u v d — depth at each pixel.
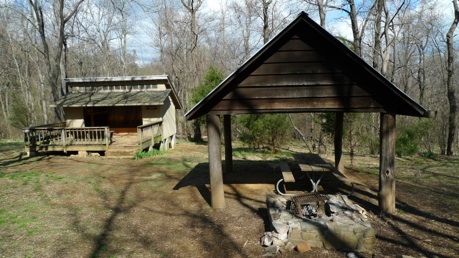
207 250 4.76
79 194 7.76
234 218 6.07
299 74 5.82
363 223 4.79
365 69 5.42
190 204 7.00
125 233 5.45
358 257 4.41
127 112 17.09
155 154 14.06
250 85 5.98
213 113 6.20
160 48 31.09
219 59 36.16
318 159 8.34
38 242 5.04
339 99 5.75
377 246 4.72
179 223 5.89
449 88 16.36
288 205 5.80
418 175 9.35
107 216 6.29
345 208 5.45
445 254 4.45
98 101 14.35
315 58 5.76
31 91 32.88
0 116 29.95
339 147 9.41
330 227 4.66
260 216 6.15
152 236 5.31
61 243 5.02
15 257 4.54
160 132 15.64
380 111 5.71
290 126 15.87
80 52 35.06
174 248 4.85
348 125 10.83
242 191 7.93
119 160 12.56
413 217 5.85
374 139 11.61
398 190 7.69
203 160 12.62
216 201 6.61
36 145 13.43
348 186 8.06
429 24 25.34
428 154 14.05
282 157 13.68
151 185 8.68
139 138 13.05
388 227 5.41
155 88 16.03
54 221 5.98
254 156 13.91
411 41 26.67
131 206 6.92
